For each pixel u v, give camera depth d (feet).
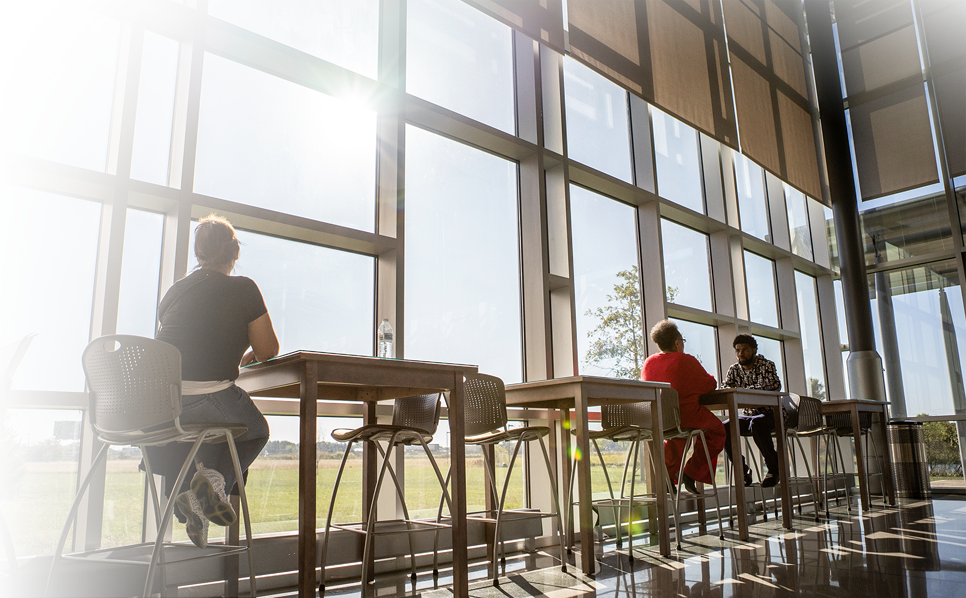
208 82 10.36
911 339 23.67
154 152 9.67
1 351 6.25
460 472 8.03
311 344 10.87
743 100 21.63
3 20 8.65
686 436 12.94
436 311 12.76
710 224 19.83
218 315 7.26
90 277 8.93
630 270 17.43
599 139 17.24
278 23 11.30
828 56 25.32
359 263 11.78
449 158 13.65
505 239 14.43
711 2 21.02
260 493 9.84
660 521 11.22
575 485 14.16
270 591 9.05
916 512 16.85
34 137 8.68
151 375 6.36
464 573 7.84
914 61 24.79
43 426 8.22
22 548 7.86
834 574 9.21
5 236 8.35
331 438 10.73
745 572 9.55
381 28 12.78
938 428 22.63
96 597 7.96
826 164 25.03
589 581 9.27
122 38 9.61
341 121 11.87
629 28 17.28
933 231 23.62
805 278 25.43
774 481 16.15
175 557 7.36
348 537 10.44
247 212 9.89
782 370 22.94
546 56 15.78
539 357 13.97
